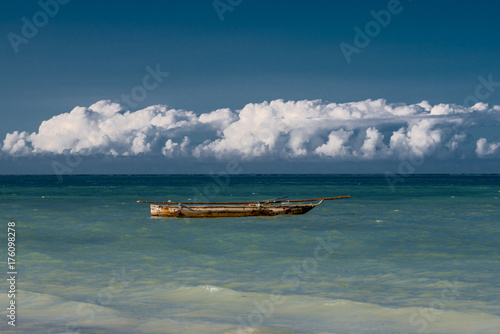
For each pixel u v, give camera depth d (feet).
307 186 329.11
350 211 120.88
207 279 44.75
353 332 29.25
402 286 41.86
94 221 97.50
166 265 51.96
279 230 83.35
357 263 52.95
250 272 48.08
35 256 56.80
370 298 37.50
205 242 69.77
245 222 95.45
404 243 68.54
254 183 419.95
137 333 28.81
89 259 55.62
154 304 35.99
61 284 42.75
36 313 33.24
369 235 76.84
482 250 62.13
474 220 99.45
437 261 54.19
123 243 68.74
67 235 77.30
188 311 34.06
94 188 288.92
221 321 31.50
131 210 125.59
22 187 305.32
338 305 35.09
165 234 78.48
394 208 129.80
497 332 28.94
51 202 156.25
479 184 368.89
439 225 90.53
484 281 43.80
